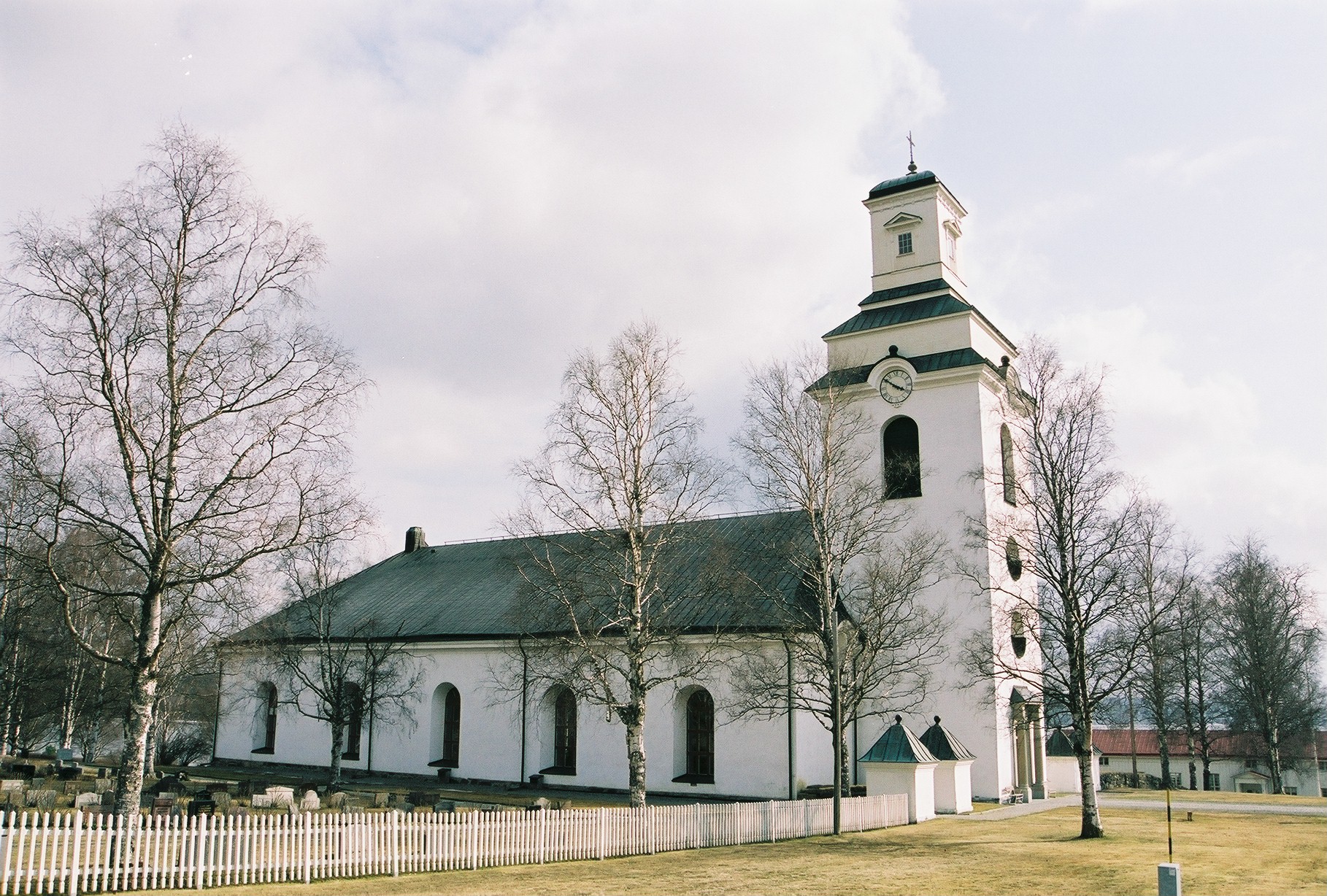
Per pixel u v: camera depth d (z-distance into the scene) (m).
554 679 38.06
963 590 41.38
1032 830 33.12
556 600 35.69
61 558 25.42
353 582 59.94
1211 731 78.62
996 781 40.03
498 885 21.25
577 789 43.09
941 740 38.59
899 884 21.55
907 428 44.81
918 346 45.28
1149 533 43.25
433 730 48.41
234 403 25.66
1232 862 25.09
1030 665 43.97
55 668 47.84
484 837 24.34
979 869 23.88
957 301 45.16
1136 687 34.22
